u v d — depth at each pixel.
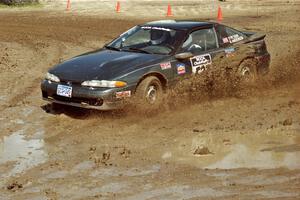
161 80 12.32
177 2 48.94
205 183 7.81
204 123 11.20
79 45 24.22
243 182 7.80
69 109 12.41
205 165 8.62
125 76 11.60
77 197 7.41
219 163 8.70
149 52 12.73
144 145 9.79
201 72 13.05
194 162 8.79
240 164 8.62
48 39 25.95
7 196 7.50
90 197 7.39
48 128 11.02
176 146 9.70
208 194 7.38
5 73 17.16
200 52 13.15
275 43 24.25
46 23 33.06
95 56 12.73
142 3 47.66
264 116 11.60
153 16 38.50
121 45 13.36
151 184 7.83
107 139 10.22
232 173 8.20
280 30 29.20
